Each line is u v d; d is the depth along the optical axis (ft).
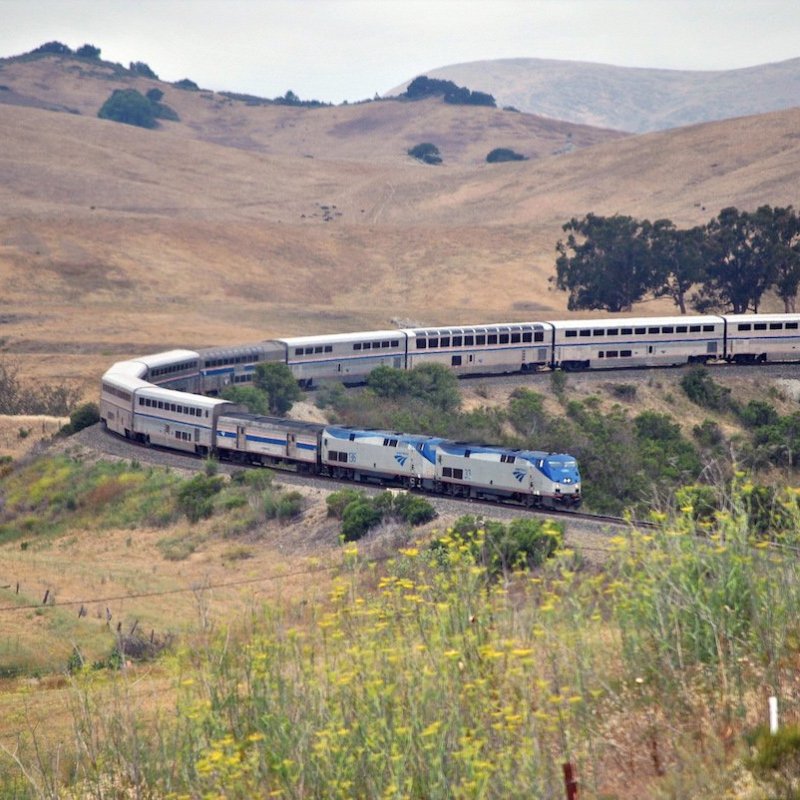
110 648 128.77
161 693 67.51
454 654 40.91
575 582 48.03
